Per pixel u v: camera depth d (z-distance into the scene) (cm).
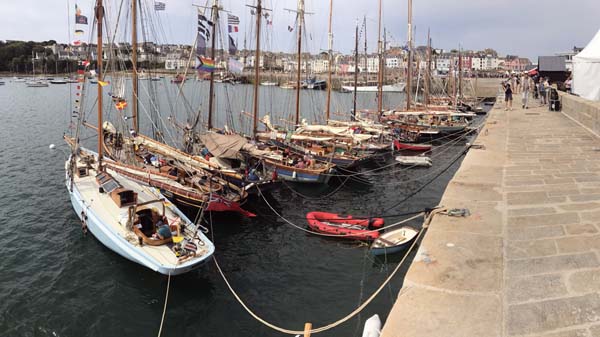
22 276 1870
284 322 1575
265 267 2003
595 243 718
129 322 1578
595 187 1080
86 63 2742
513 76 7662
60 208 2722
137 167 2617
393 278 1872
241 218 2627
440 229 819
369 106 9788
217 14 3728
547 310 529
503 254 695
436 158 4522
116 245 1883
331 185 3412
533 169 1336
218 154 2928
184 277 1873
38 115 7706
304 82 10362
